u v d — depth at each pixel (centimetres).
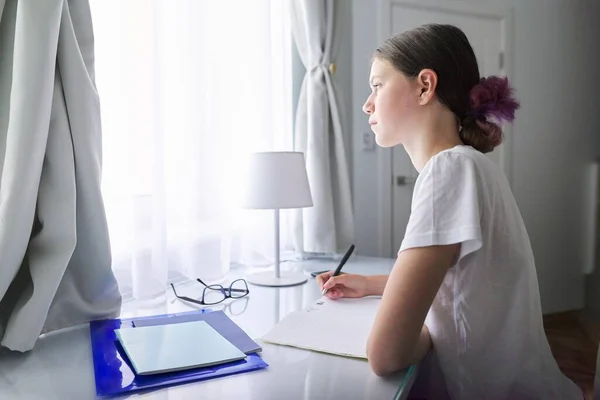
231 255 162
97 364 72
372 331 67
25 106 76
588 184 294
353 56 222
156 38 120
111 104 118
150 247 116
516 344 78
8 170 76
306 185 130
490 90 79
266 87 165
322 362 73
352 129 224
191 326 87
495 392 79
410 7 240
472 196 67
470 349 76
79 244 90
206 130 139
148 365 69
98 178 90
